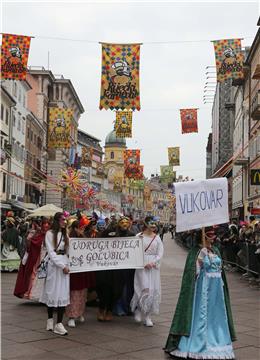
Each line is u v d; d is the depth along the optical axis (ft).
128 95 54.39
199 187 23.89
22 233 66.13
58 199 201.36
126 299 33.14
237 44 57.36
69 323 29.55
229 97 196.03
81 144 299.79
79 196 141.90
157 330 28.55
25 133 171.53
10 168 142.31
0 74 53.93
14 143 153.48
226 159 194.08
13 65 54.03
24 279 37.45
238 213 158.40
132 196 379.14
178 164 132.46
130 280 33.17
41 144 203.92
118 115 89.92
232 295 42.86
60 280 27.66
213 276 22.82
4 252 60.39
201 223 23.52
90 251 29.96
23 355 23.13
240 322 30.94
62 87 229.66
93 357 22.88
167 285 49.01
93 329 28.76
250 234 60.80
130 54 54.39
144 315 30.71
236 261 64.18
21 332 27.81
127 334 27.50
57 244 28.04
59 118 114.52
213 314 22.67
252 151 133.39
